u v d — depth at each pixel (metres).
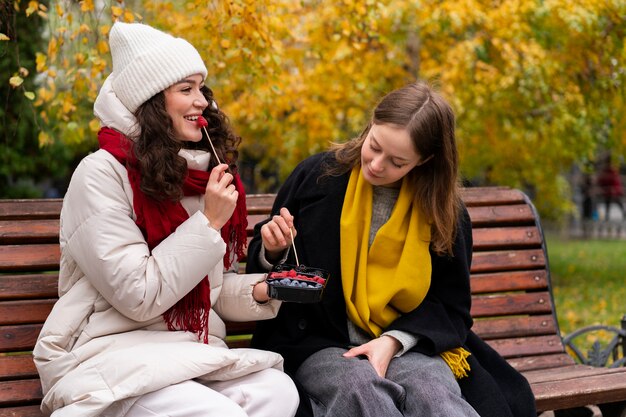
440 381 2.64
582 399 3.02
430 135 2.68
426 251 2.88
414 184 2.88
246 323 3.20
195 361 2.41
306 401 2.68
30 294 2.91
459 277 2.95
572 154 7.69
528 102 6.99
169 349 2.42
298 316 2.89
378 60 6.64
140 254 2.46
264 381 2.54
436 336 2.78
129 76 2.52
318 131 6.59
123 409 2.37
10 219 3.03
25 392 2.81
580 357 3.76
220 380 2.53
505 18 6.18
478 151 7.62
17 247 2.96
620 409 3.12
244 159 8.98
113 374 2.35
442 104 2.75
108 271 2.42
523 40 6.45
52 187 11.73
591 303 7.57
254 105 6.02
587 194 17.66
